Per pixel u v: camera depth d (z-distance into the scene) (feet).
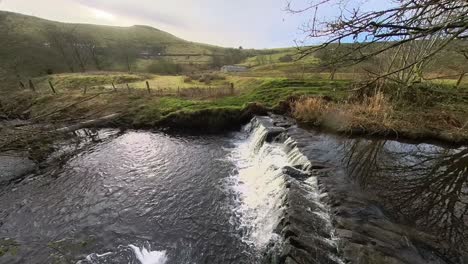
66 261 28.43
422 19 12.84
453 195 34.17
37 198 40.52
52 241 31.50
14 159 52.95
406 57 57.06
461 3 12.70
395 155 46.68
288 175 36.88
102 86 119.34
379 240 24.25
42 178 46.73
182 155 55.98
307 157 42.39
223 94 93.81
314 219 27.91
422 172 40.63
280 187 35.32
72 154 57.36
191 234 31.99
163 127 73.87
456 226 27.68
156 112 78.69
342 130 55.88
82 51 246.88
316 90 80.43
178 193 41.09
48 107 87.40
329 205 30.25
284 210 29.68
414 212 30.04
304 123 62.80
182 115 73.56
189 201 38.83
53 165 51.96
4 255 29.22
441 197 33.63
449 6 13.47
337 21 13.16
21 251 29.86
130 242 31.12
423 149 49.60
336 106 63.57
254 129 64.54
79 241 31.42
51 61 210.38
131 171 48.93
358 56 14.43
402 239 24.62
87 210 37.45
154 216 35.68
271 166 42.16
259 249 28.86
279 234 27.17
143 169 49.70
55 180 46.01
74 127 68.69
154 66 227.20
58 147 60.64
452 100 65.77
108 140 65.98
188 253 29.22
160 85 125.08
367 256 22.08
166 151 58.34
